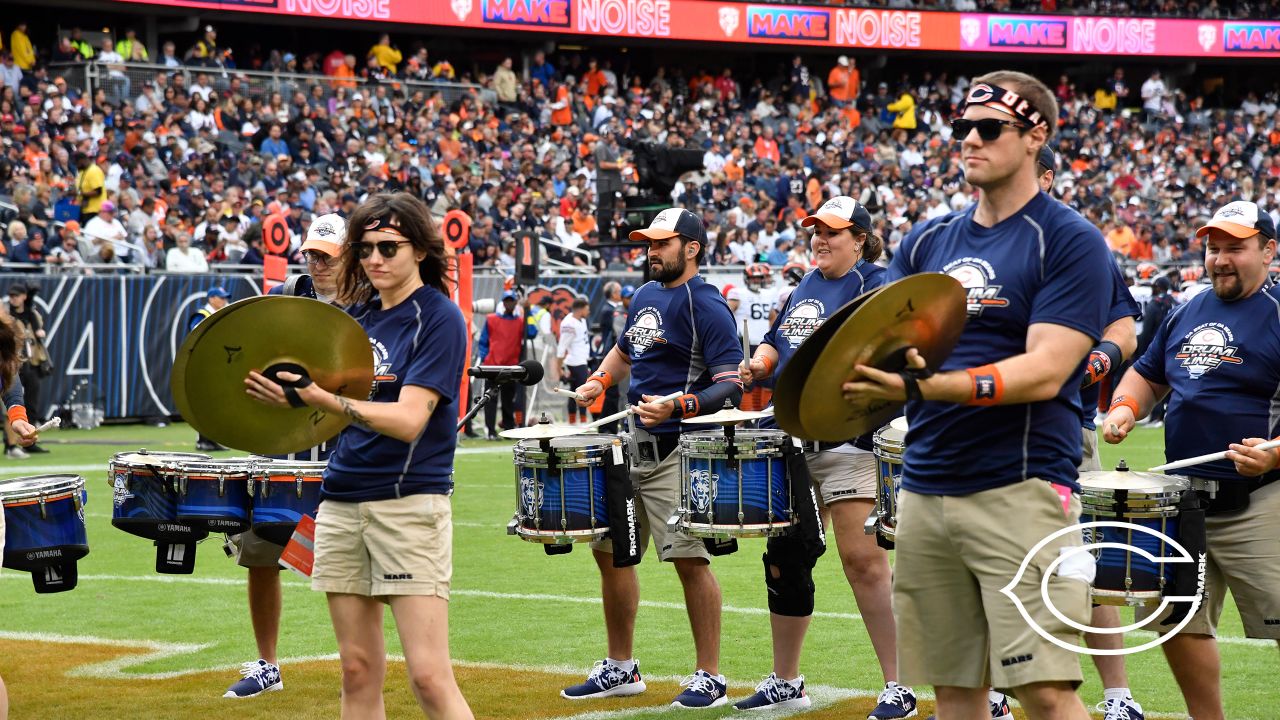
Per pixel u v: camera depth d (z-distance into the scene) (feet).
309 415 14.71
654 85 109.81
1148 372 17.84
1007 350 12.73
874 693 20.45
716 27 110.83
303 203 76.07
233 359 13.76
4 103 74.28
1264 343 16.60
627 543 19.31
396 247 14.78
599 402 60.39
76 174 73.26
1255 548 16.52
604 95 106.73
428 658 14.74
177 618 25.80
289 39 103.24
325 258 19.44
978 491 12.69
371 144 84.94
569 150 96.27
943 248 13.25
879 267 20.84
